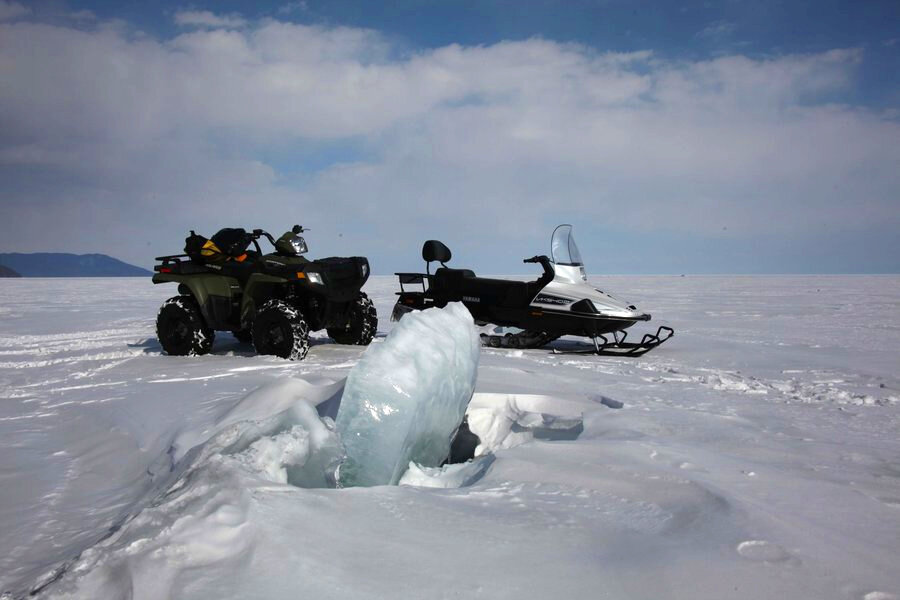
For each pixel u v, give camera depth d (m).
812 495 2.46
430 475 2.91
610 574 1.61
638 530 1.96
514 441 3.86
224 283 7.30
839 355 8.11
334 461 2.52
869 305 20.53
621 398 4.60
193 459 2.55
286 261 7.44
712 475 2.63
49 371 6.32
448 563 1.62
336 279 7.40
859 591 1.61
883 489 2.61
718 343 9.52
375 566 1.57
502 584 1.53
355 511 1.90
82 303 22.27
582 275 8.57
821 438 3.59
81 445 3.58
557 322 8.16
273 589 1.43
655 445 3.03
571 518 2.03
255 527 1.69
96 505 2.64
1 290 36.91
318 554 1.59
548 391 4.49
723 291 34.06
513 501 2.18
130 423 3.82
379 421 2.68
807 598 1.56
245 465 2.18
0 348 8.64
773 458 3.08
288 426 2.62
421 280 8.98
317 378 4.46
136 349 8.09
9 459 3.33
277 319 6.71
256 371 5.68
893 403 4.78
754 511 2.14
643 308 19.17
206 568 1.51
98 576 1.47
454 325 3.37
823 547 1.88
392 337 2.97
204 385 4.80
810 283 51.19
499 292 8.48
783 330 11.80
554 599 1.47
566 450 2.85
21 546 2.19
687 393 4.98
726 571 1.67
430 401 2.92
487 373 5.08
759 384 5.53
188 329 7.23
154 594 1.39
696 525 2.01
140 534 1.62
